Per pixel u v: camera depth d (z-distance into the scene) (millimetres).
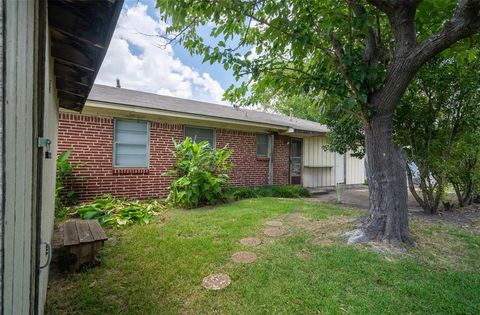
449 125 5727
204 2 3018
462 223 5098
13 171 743
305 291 2412
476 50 4168
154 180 7047
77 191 5930
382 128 3641
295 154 10820
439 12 3566
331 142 8008
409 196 9109
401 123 5738
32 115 1035
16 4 759
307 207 5996
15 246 777
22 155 859
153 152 7035
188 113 6941
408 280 2625
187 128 7742
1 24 631
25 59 887
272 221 4719
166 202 6480
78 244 2863
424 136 5797
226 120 7750
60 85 3115
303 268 2859
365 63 3570
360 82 3391
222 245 3539
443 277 2707
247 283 2572
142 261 3084
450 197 8422
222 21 3527
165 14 3102
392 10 3307
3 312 656
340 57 3619
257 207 5977
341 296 2334
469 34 2963
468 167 6664
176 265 2973
